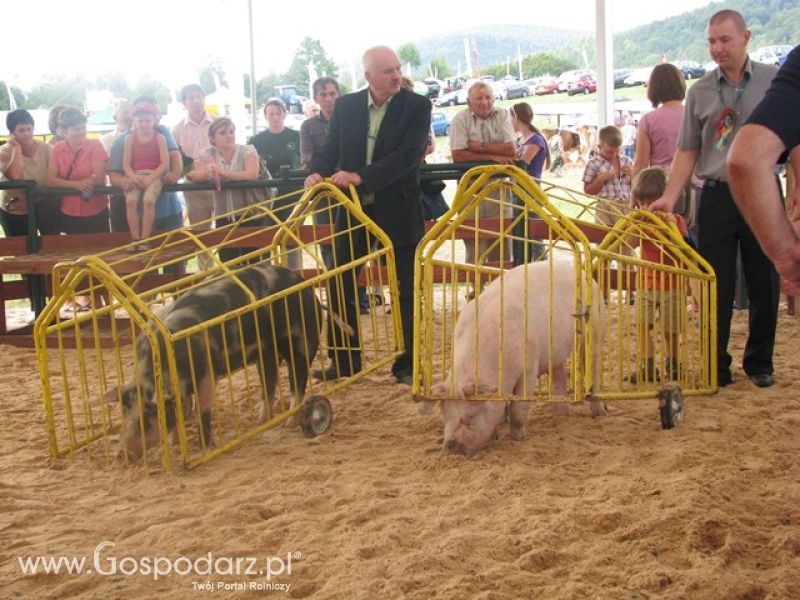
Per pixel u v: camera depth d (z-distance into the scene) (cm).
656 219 588
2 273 811
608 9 1083
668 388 519
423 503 416
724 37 555
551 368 489
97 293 914
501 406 492
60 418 593
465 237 882
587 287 487
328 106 896
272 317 534
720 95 572
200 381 498
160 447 523
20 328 877
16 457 514
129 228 930
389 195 638
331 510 417
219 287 527
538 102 1894
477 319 485
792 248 221
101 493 454
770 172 213
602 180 909
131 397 488
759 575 334
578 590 321
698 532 366
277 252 645
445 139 1984
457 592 321
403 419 569
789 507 394
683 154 594
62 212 919
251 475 468
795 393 587
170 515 414
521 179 488
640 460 466
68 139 903
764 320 603
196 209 919
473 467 459
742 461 461
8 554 379
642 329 644
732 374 640
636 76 1620
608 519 382
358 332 665
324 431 546
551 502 407
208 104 1800
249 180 871
